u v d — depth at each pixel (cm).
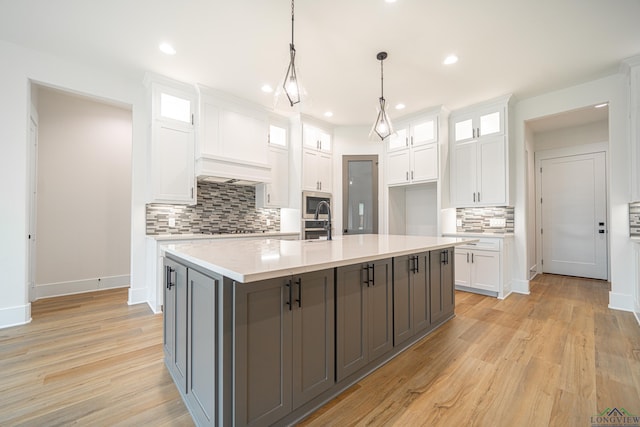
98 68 315
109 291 400
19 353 217
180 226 381
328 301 158
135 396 165
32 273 351
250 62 302
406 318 225
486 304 346
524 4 218
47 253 372
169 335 190
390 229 498
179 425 143
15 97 273
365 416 149
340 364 166
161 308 308
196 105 360
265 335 129
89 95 314
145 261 349
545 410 153
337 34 255
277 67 312
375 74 328
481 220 442
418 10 225
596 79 340
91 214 405
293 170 468
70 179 390
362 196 515
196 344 143
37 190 364
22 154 277
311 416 149
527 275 399
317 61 300
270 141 447
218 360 120
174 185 341
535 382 179
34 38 263
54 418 147
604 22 238
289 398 139
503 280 373
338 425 143
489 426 142
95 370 193
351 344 174
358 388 173
